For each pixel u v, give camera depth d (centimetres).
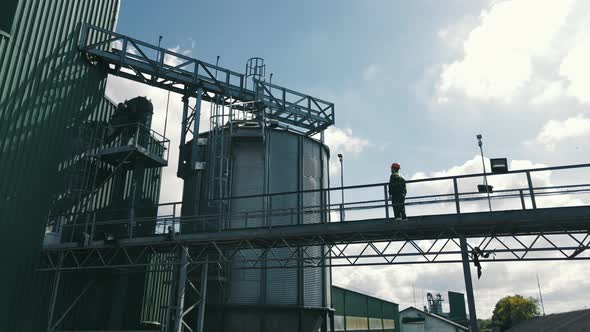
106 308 2317
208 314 2080
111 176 2328
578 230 1476
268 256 2141
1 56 1830
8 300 1773
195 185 2364
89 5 2402
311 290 2180
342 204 1616
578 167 1345
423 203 1501
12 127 1859
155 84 2580
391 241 1639
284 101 2806
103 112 2456
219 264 1928
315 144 2525
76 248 1912
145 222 2588
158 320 2698
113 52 2486
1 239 1770
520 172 1418
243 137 2303
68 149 2158
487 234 1566
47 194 2009
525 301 9369
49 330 1848
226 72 2675
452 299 9250
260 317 2052
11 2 1930
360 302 4094
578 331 3419
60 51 2162
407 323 6469
